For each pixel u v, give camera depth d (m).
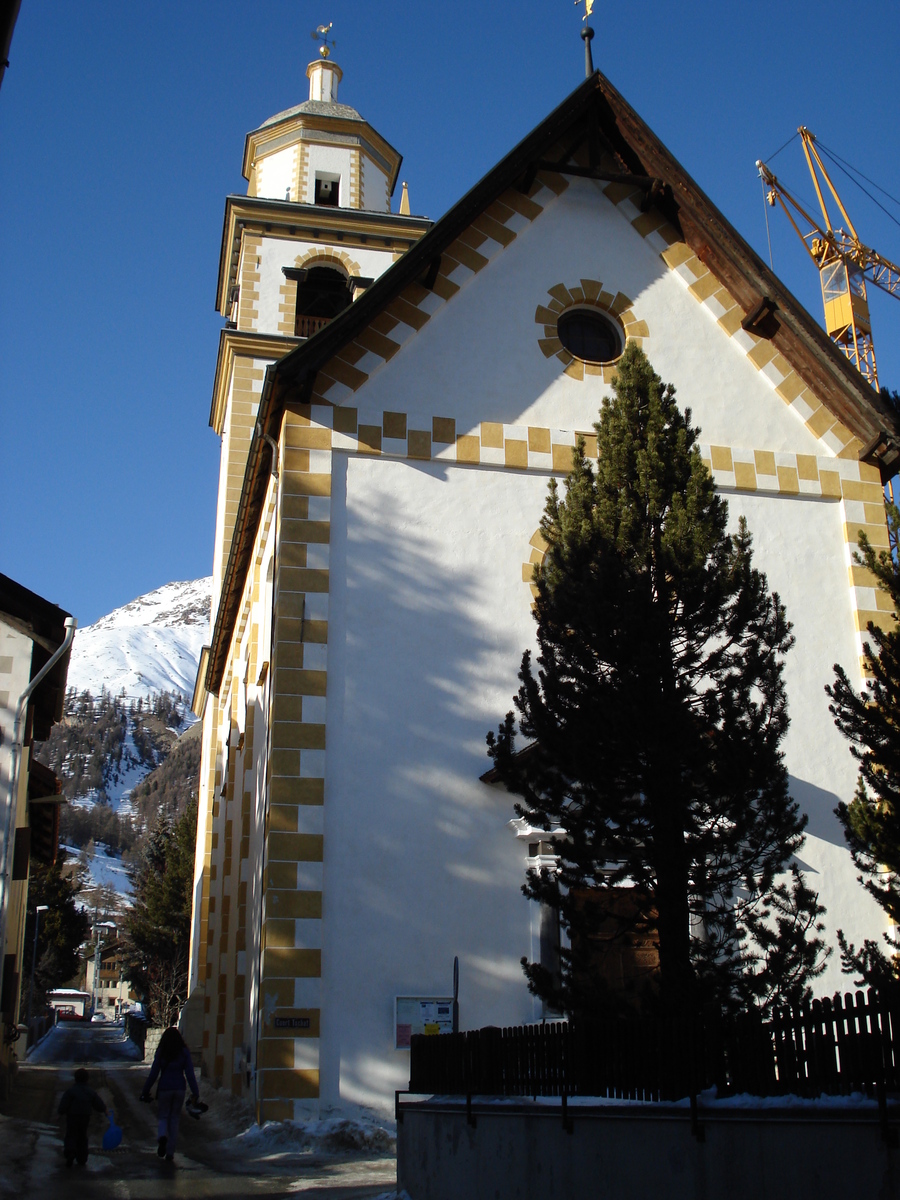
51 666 22.23
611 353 20.55
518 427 19.31
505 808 17.44
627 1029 9.82
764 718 11.92
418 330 19.41
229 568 25.17
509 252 20.28
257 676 22.56
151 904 60.69
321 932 16.25
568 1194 9.58
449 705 17.75
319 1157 14.52
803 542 19.98
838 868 18.03
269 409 18.73
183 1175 13.31
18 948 25.86
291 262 37.50
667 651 11.74
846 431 20.80
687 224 20.92
